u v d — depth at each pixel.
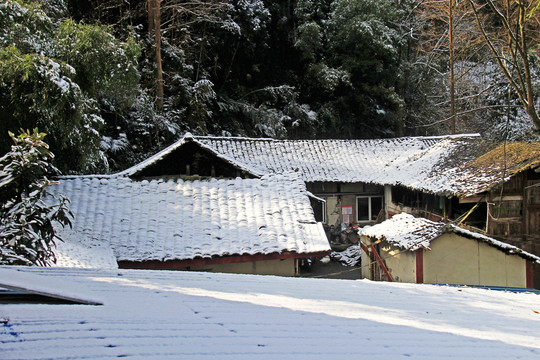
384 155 22.53
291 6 30.62
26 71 11.71
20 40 13.27
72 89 12.46
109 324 2.89
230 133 26.98
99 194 11.68
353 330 3.51
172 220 10.89
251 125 27.73
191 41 25.64
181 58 24.61
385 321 3.97
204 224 10.77
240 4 26.45
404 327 3.81
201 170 14.95
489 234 14.53
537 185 14.76
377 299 5.19
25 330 2.62
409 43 34.66
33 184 7.47
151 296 3.88
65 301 3.29
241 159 20.59
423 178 17.38
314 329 3.41
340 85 30.17
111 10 25.58
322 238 10.47
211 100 26.36
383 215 21.16
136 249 9.76
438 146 20.72
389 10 30.98
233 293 4.54
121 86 15.22
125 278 4.74
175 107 24.33
